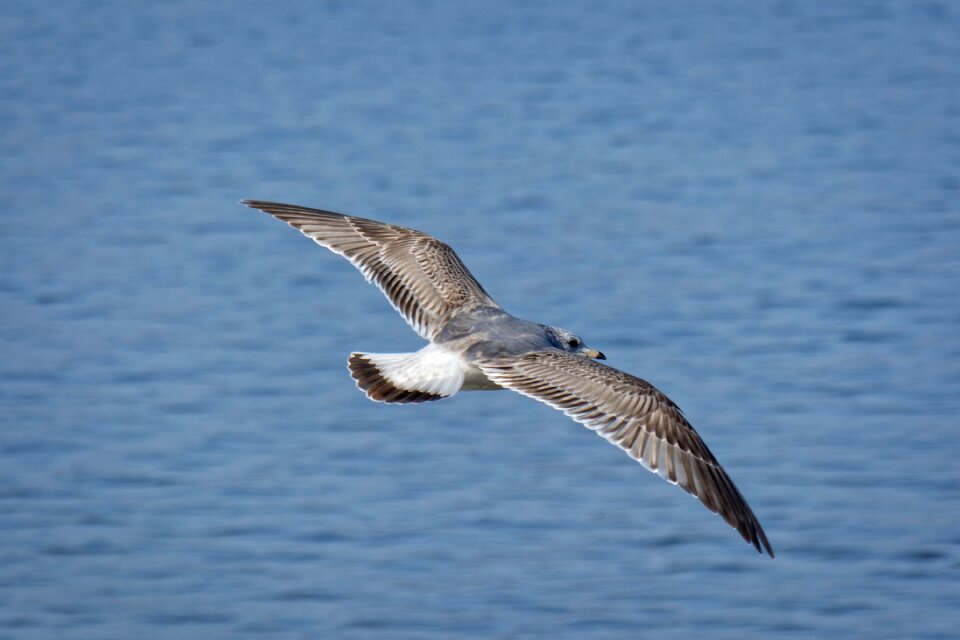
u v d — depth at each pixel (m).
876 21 44.03
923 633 12.25
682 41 41.81
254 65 40.34
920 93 35.16
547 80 37.50
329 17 46.69
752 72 37.88
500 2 48.22
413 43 42.66
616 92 36.09
